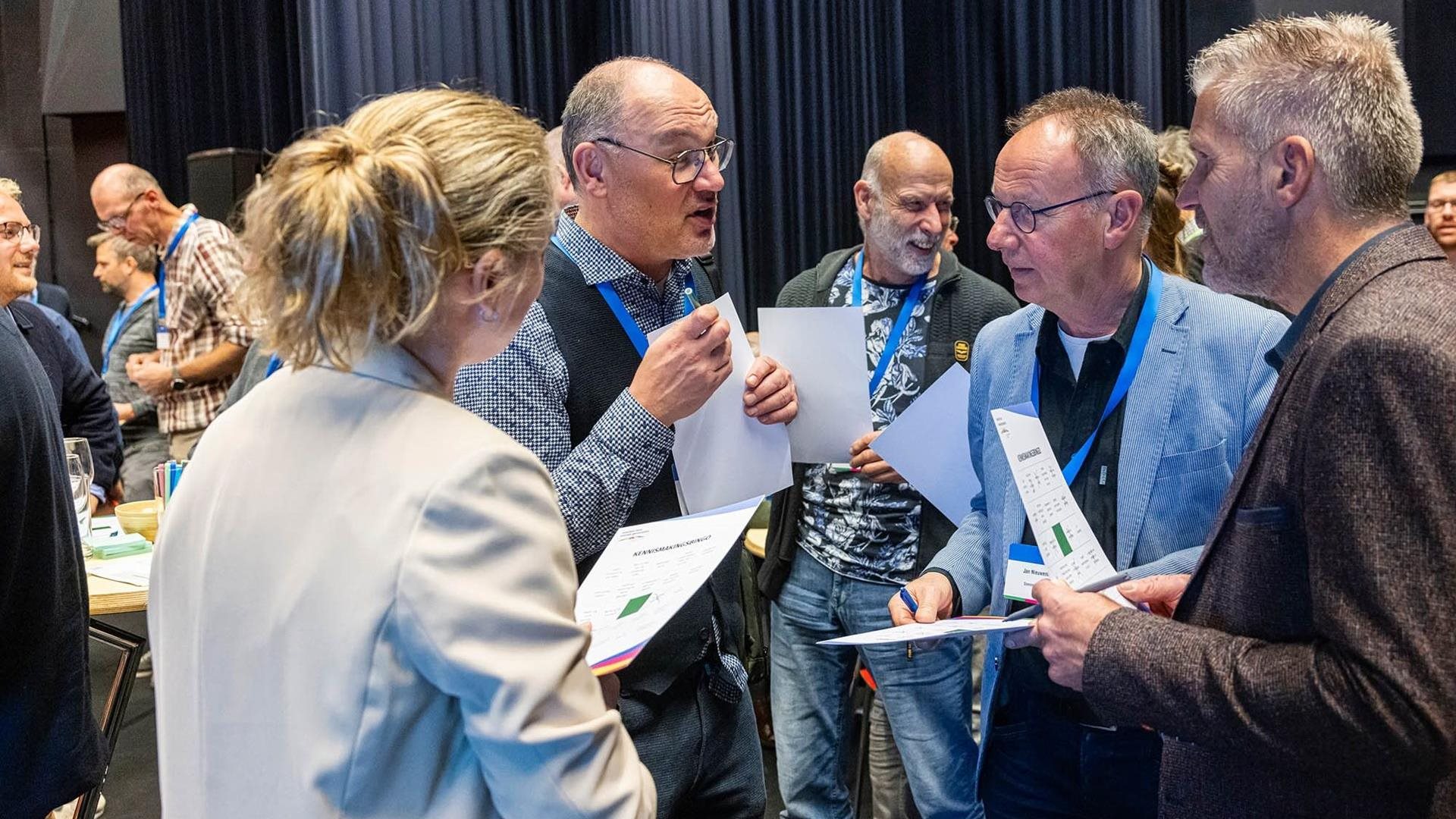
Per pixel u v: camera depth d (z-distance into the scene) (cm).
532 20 461
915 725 249
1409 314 99
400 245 86
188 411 418
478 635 83
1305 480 103
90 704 185
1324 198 112
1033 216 158
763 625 327
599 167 163
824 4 458
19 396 167
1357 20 117
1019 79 453
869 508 250
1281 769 107
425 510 84
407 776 86
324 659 85
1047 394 172
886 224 253
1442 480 95
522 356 153
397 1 456
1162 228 207
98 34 557
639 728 157
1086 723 161
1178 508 154
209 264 416
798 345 186
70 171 579
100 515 359
